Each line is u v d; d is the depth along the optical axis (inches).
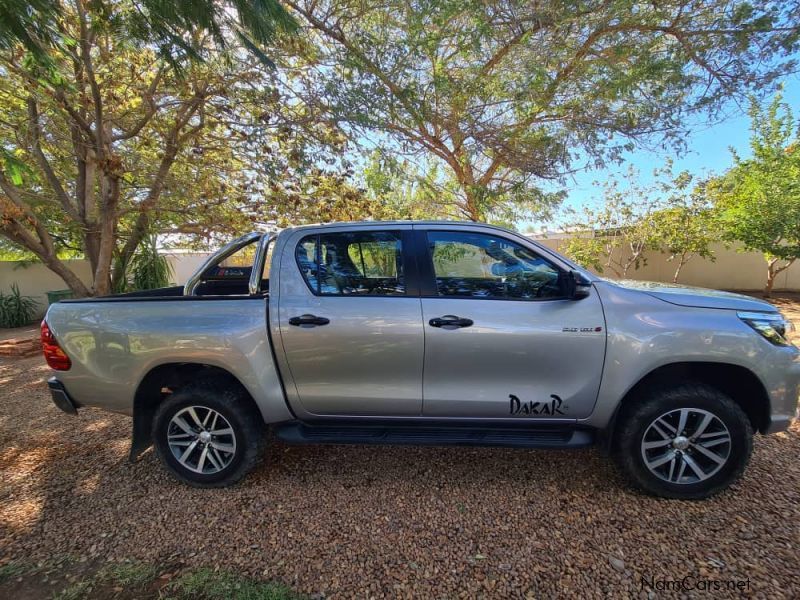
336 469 125.0
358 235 116.3
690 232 474.9
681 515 100.8
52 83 188.1
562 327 104.6
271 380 111.5
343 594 81.0
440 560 89.1
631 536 94.5
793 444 132.8
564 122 224.7
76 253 517.3
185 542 96.2
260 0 151.5
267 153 255.3
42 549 95.0
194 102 250.1
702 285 574.6
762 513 100.6
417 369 108.9
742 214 419.5
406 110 212.1
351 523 101.1
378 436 113.1
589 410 106.9
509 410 109.0
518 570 86.0
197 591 82.1
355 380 110.7
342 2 205.5
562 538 94.6
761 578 82.1
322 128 246.7
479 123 219.1
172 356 111.7
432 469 123.9
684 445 104.3
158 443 116.4
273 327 110.4
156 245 434.0
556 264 109.7
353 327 108.2
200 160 286.5
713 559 87.3
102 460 134.3
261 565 88.7
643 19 208.5
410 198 277.7
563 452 132.0
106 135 272.1
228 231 308.3
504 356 106.1
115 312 115.9
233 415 112.9
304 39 220.7
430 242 114.4
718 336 100.7
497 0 201.9
